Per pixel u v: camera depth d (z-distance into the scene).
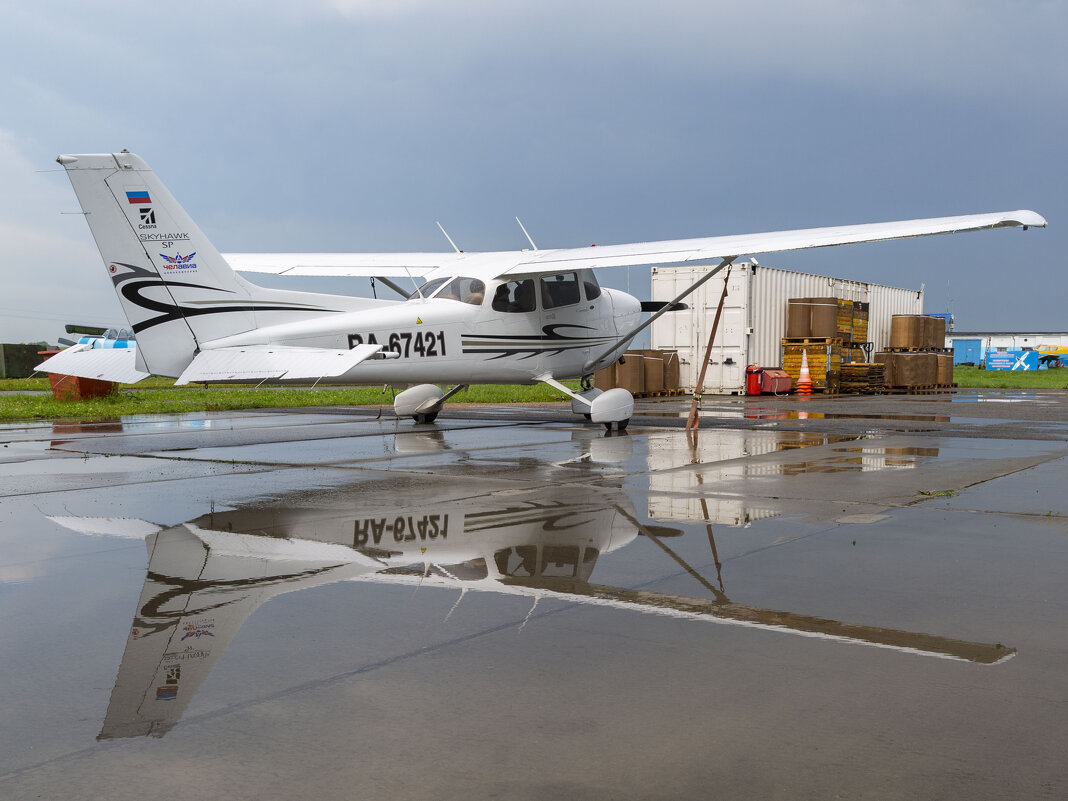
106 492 6.70
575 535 5.06
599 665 2.97
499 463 8.49
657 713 2.58
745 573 4.19
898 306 32.34
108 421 14.17
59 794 2.12
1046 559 4.50
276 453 9.41
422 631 3.33
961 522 5.46
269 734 2.45
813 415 15.93
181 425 13.33
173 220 9.36
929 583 4.02
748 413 16.58
